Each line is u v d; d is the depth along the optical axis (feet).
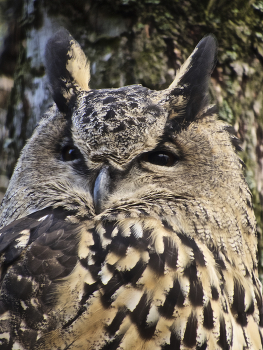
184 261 14.56
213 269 14.60
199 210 14.66
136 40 15.15
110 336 14.47
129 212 14.67
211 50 14.79
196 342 14.51
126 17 15.15
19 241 14.57
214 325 14.53
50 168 14.75
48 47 14.85
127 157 14.69
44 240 14.56
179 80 14.76
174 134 14.70
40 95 15.23
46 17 15.20
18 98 15.29
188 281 14.53
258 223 15.17
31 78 15.25
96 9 15.15
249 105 15.20
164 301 14.51
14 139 15.28
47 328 14.47
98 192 14.66
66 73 14.79
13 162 15.28
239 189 14.73
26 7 15.28
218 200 14.67
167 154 14.71
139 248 14.56
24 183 14.76
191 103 14.73
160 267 14.53
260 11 15.26
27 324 14.47
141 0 15.15
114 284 14.49
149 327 14.48
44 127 14.78
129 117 14.69
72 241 14.56
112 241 14.56
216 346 14.53
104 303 14.48
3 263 14.56
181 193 14.69
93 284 14.49
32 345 14.46
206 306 14.53
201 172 14.67
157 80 15.14
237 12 15.23
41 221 14.65
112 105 14.70
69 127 14.73
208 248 14.65
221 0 15.21
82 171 14.73
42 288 14.49
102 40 15.16
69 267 14.52
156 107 14.71
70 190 14.73
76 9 15.16
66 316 14.47
